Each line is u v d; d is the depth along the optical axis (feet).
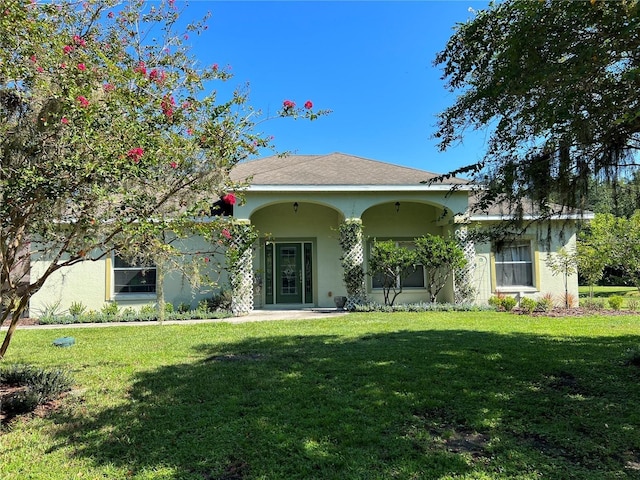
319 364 20.72
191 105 14.96
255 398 15.87
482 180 16.72
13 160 12.41
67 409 15.19
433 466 10.73
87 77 13.19
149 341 27.76
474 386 16.92
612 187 14.98
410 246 51.11
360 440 12.18
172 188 14.14
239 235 17.67
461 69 16.31
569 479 10.07
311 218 50.65
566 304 46.73
